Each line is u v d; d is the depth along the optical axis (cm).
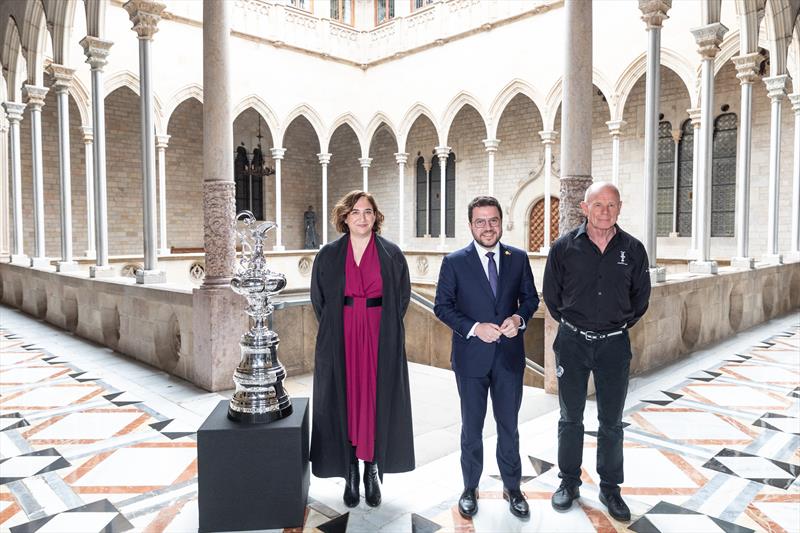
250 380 289
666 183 1556
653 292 617
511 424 295
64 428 434
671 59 1330
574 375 298
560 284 298
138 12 659
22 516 298
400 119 1955
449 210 2108
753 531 279
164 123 1583
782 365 632
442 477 346
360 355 306
